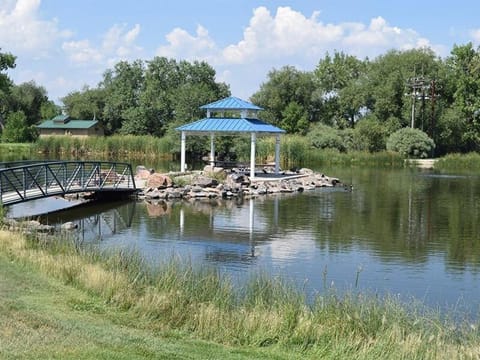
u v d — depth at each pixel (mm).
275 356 8711
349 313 9961
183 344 8844
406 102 79250
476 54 84312
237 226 22734
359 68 101812
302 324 9500
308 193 34812
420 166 62219
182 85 92938
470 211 27531
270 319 9750
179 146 62750
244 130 39188
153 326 9656
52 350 7660
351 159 63844
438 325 9750
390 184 41031
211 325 9664
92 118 99438
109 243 18641
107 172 32625
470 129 80125
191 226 22547
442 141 78938
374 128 70625
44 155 66562
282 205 29109
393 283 14625
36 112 108750
